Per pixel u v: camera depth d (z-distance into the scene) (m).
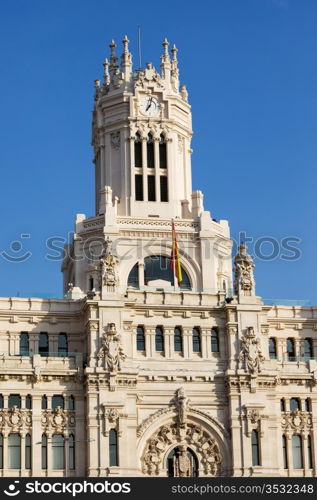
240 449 144.12
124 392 143.25
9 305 148.88
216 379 147.12
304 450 147.75
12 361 142.88
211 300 150.62
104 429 141.25
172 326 148.50
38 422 141.88
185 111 168.12
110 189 158.88
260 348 148.25
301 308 156.62
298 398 149.50
